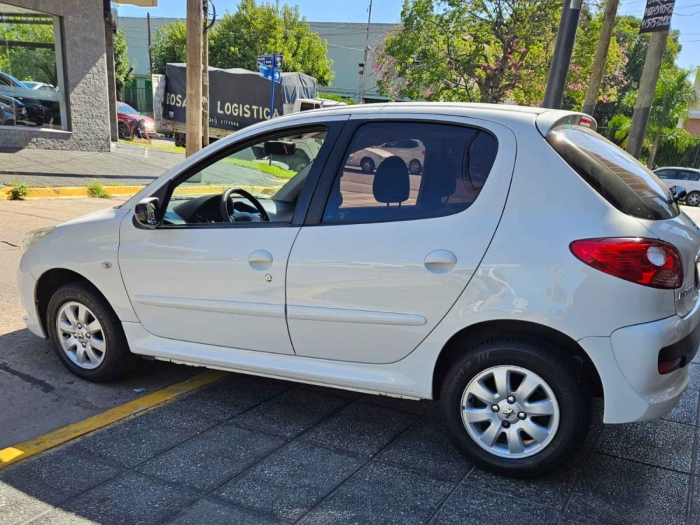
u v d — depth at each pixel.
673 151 30.66
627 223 2.62
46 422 3.38
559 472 3.01
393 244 2.93
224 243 3.34
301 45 42.03
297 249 3.13
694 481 2.97
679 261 2.64
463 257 2.79
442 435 3.40
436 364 2.97
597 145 3.14
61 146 13.96
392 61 22.78
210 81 22.44
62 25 13.37
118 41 37.00
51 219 8.51
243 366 3.42
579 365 2.76
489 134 2.92
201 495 2.74
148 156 16.06
